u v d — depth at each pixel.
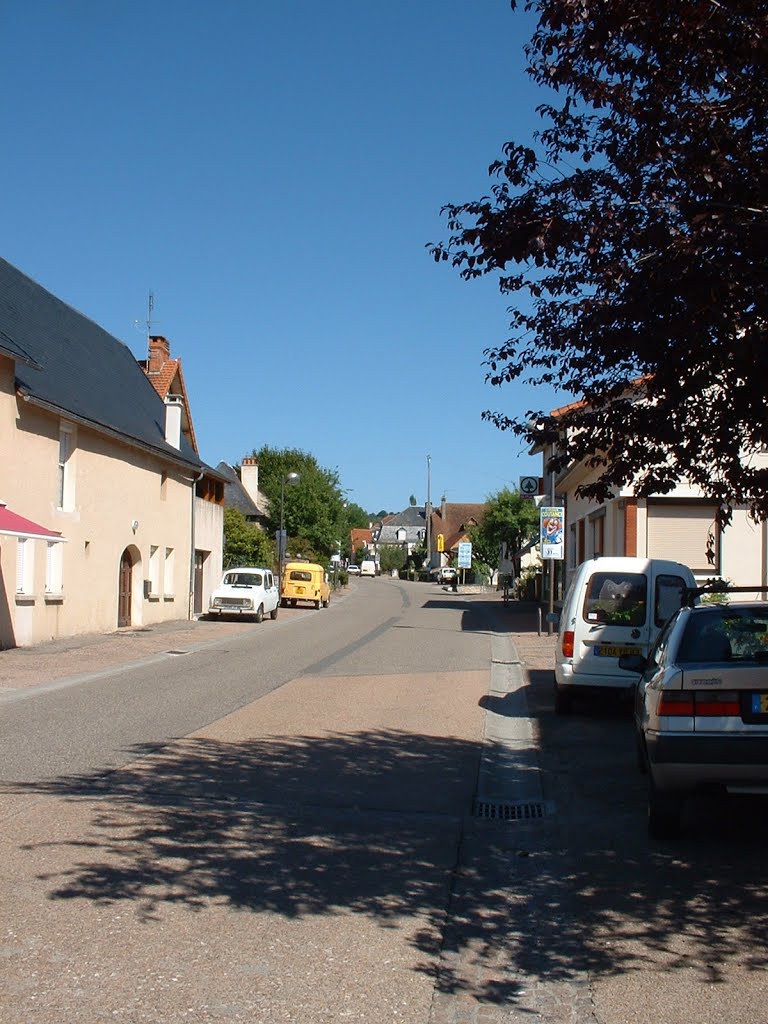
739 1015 4.29
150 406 33.12
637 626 12.57
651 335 6.45
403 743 11.01
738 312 6.27
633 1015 4.31
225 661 19.97
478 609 42.91
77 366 27.67
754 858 6.62
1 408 20.08
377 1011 4.33
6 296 25.14
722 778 6.33
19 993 4.39
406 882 6.18
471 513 103.81
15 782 8.59
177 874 6.15
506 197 6.89
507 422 7.68
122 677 17.08
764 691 6.34
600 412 7.23
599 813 7.98
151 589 30.23
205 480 36.69
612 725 12.46
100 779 8.78
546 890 6.07
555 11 6.56
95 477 25.20
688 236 6.13
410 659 20.59
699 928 5.33
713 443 7.04
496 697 15.09
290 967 4.78
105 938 5.06
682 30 6.45
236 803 8.04
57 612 23.14
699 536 22.83
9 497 20.48
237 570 34.59
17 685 15.71
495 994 4.54
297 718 12.53
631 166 6.75
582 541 32.59
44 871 6.12
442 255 6.98
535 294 7.23
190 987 4.51
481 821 7.87
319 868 6.40
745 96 6.63
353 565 142.25
